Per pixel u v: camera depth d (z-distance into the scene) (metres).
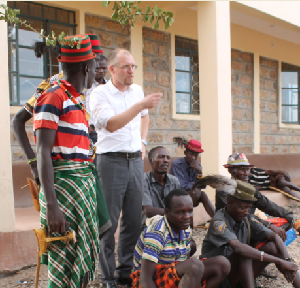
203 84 5.95
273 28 9.45
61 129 2.23
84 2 6.25
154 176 3.67
